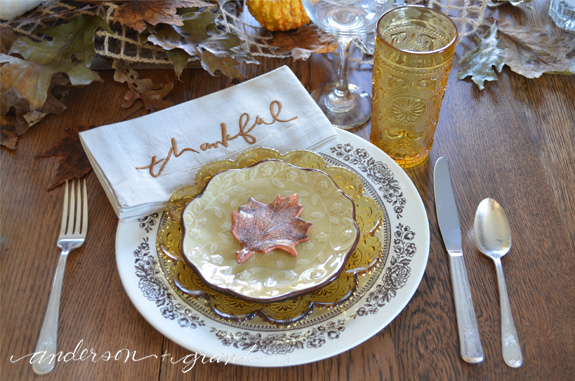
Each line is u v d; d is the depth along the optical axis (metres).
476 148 0.67
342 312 0.53
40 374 0.52
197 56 0.74
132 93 0.72
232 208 0.59
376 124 0.65
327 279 0.52
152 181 0.62
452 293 0.56
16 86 0.68
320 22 0.65
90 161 0.64
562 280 0.57
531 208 0.62
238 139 0.65
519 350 0.52
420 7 0.61
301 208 0.57
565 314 0.55
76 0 0.72
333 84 0.75
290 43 0.77
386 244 0.58
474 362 0.52
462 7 0.77
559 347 0.53
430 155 0.67
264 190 0.60
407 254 0.57
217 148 0.65
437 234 0.60
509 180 0.64
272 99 0.68
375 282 0.55
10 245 0.60
